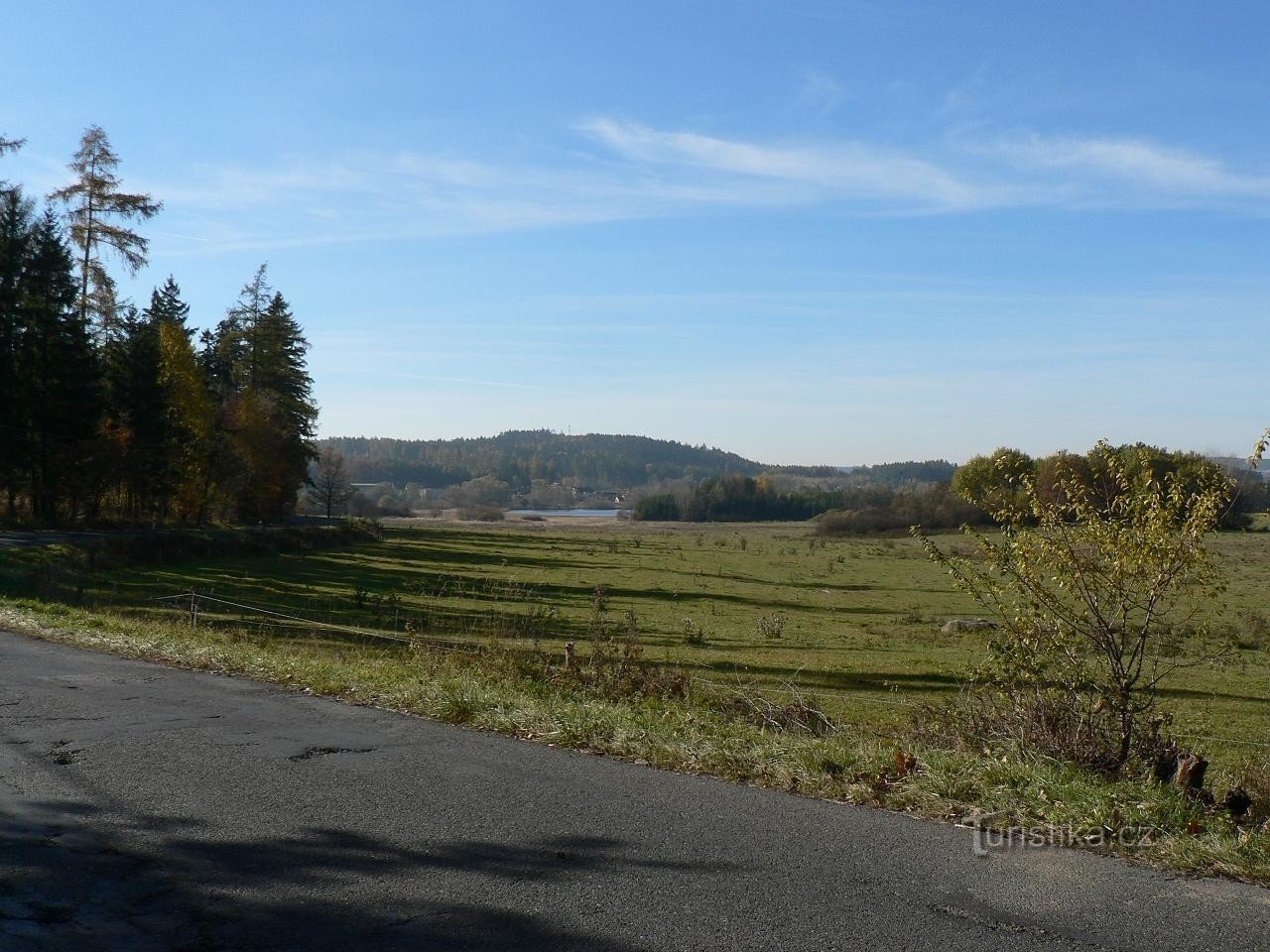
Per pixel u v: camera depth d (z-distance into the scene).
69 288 48.31
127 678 11.67
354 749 8.07
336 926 4.61
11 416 47.16
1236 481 8.17
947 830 6.02
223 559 46.91
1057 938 4.48
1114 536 8.25
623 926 4.59
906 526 98.50
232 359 77.12
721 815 6.28
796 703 11.64
